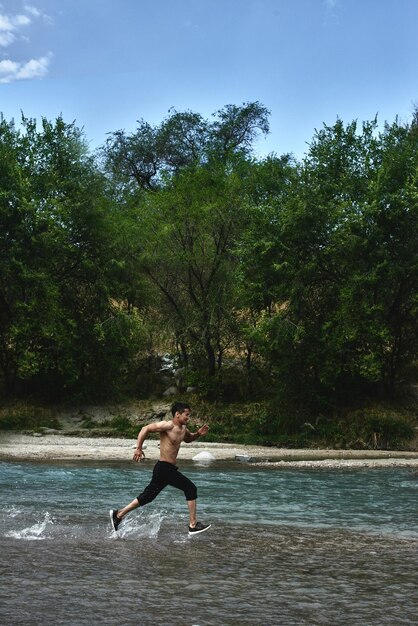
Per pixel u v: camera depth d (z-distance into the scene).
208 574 7.95
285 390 30.80
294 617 6.41
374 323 29.27
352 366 29.77
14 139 33.41
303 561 8.73
